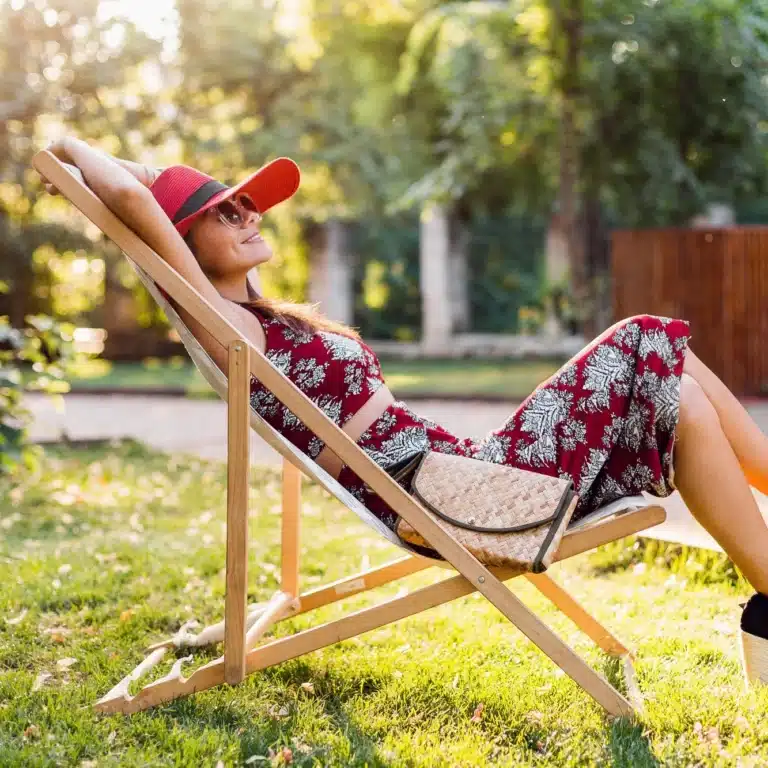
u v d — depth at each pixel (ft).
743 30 44.73
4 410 21.99
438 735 9.30
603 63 44.47
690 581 14.38
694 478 9.47
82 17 58.80
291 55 62.23
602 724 9.40
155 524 19.47
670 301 42.55
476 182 56.08
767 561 9.41
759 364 41.96
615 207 52.85
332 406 9.96
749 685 10.04
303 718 9.65
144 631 12.48
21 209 67.92
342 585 11.70
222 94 66.49
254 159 66.08
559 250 65.05
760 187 50.06
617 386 9.50
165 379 60.08
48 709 9.77
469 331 93.09
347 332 10.37
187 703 9.91
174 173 10.30
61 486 23.80
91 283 75.82
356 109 60.59
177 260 9.48
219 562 15.78
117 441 31.89
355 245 85.92
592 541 9.20
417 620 12.81
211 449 32.37
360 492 10.02
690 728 9.31
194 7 63.10
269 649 9.69
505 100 47.32
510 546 9.02
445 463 9.62
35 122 62.54
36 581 14.53
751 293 41.75
